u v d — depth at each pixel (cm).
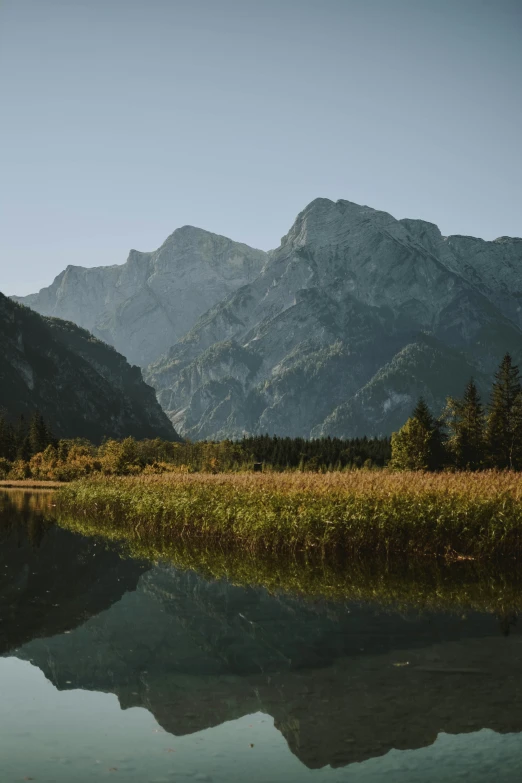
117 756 862
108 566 2409
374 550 2703
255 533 2844
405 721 970
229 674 1190
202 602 1814
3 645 1376
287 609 1734
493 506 2650
